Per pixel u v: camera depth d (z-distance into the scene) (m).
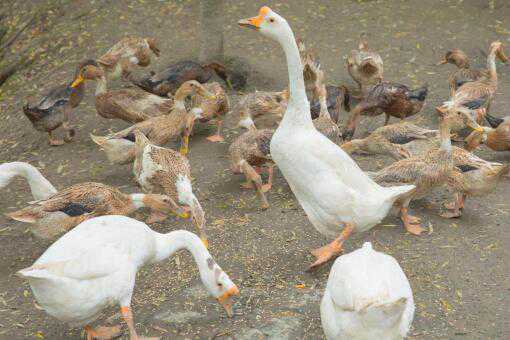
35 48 6.88
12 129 6.02
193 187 5.30
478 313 4.52
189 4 7.27
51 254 4.33
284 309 4.53
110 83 6.30
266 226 4.99
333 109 5.62
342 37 6.68
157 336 4.46
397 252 4.82
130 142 5.31
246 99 5.59
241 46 6.61
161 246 4.50
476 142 5.33
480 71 5.91
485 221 4.99
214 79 6.22
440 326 4.47
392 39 6.63
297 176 4.67
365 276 4.12
